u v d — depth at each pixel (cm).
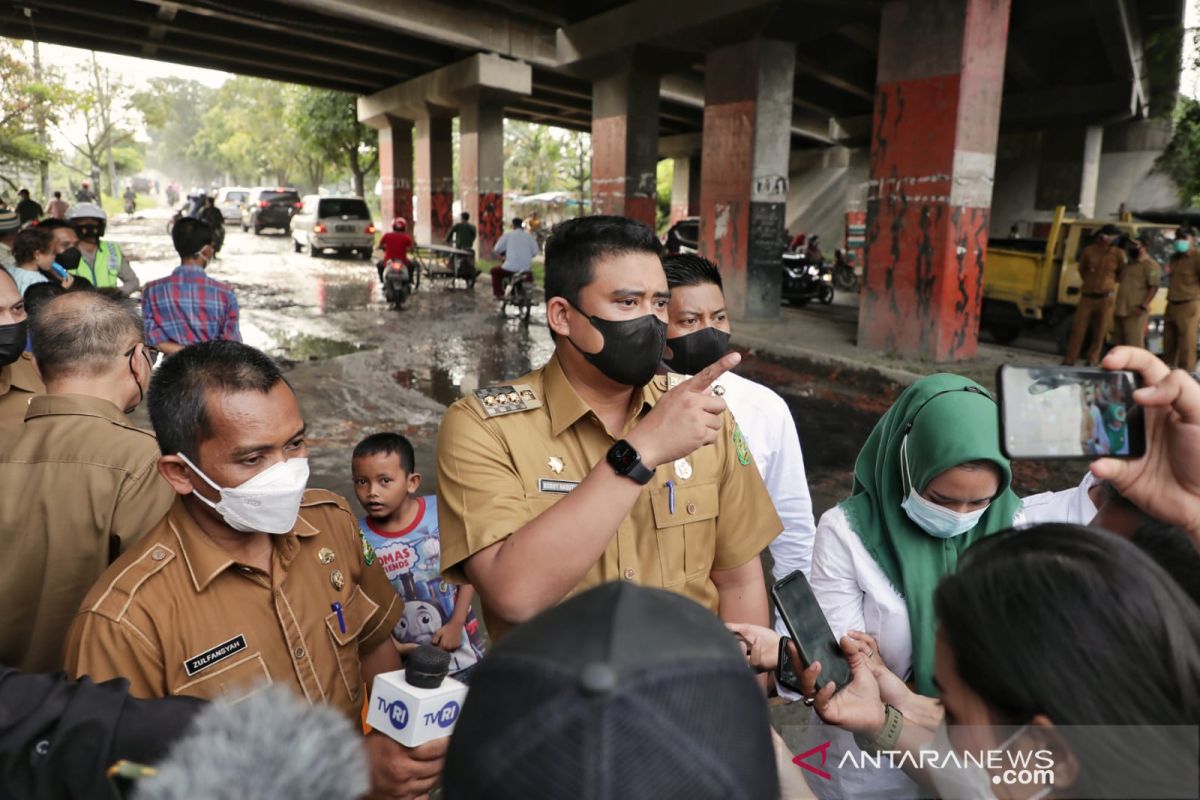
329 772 61
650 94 1461
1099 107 1742
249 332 1003
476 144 1958
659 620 57
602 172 1523
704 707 52
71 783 99
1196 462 94
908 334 880
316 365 830
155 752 100
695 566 154
